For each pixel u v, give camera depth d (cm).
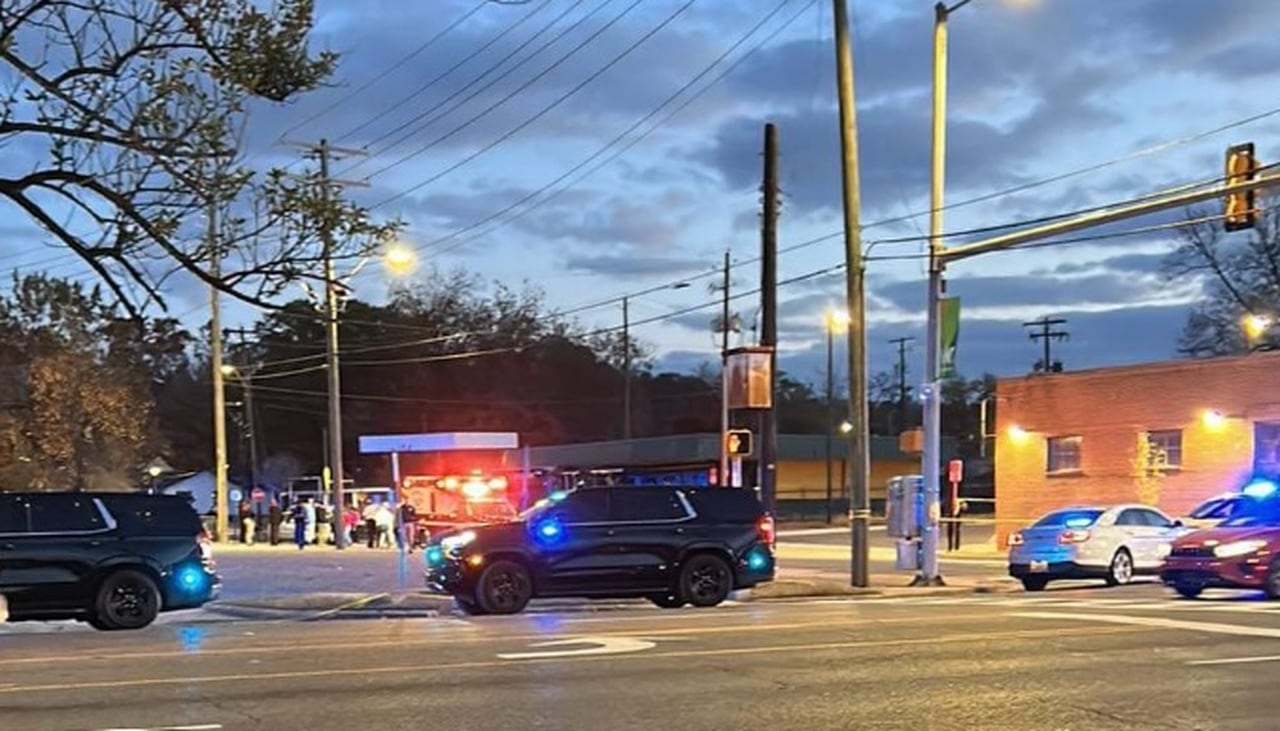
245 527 4725
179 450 8231
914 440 2458
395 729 858
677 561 1908
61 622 1814
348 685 1040
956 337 2400
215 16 671
